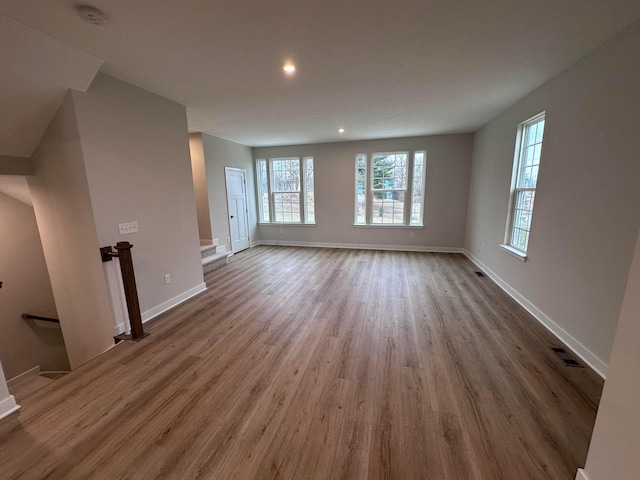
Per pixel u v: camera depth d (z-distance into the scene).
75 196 2.51
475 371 2.11
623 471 1.06
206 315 3.15
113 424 1.68
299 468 1.39
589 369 2.12
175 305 3.43
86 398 1.90
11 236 3.63
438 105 3.64
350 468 1.39
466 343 2.50
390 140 5.99
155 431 1.62
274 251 6.46
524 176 3.48
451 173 5.80
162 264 3.24
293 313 3.17
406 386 1.96
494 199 4.24
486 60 2.39
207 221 5.31
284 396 1.89
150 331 2.80
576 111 2.38
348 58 2.34
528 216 3.34
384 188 6.30
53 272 2.85
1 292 3.56
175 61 2.33
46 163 2.57
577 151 2.36
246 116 4.02
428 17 1.79
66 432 1.63
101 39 1.98
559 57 2.33
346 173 6.39
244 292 3.87
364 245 6.61
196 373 2.14
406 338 2.60
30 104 2.20
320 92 3.11
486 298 3.54
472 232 5.44
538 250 2.95
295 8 1.68
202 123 4.38
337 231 6.71
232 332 2.76
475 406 1.77
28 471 1.41
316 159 6.51
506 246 3.79
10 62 1.89
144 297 3.02
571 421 1.65
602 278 2.06
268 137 5.61
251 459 1.45
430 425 1.63
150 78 2.66
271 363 2.25
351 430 1.61
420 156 5.98
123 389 1.98
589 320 2.19
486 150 4.66
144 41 2.02
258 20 1.80
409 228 6.25
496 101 3.49
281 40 2.05
